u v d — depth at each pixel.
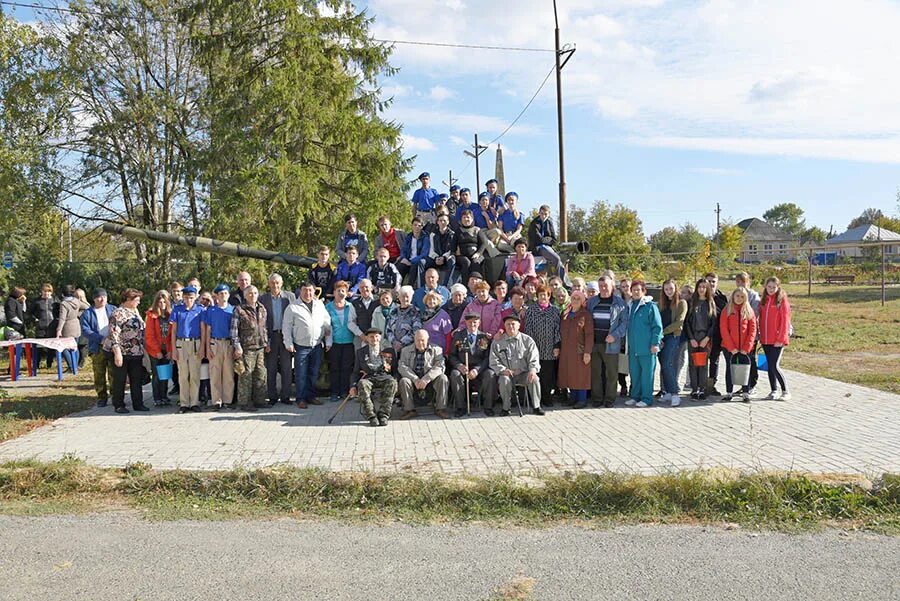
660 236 70.44
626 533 5.22
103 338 10.97
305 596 4.17
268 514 5.73
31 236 24.91
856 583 4.31
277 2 23.56
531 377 9.62
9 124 23.14
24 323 16.81
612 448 7.47
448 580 4.39
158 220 25.45
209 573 4.51
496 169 23.92
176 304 10.52
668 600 4.09
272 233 23.67
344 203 25.47
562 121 24.89
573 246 13.96
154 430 8.83
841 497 5.66
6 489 6.28
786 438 7.79
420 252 12.92
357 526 5.42
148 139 24.41
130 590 4.26
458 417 9.52
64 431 8.82
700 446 7.48
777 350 10.37
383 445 7.82
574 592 4.20
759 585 4.29
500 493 5.84
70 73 22.72
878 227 75.81
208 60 24.28
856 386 11.46
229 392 10.47
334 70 24.95
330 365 11.12
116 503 6.02
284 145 23.62
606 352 10.22
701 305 10.50
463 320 10.05
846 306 28.72
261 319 10.45
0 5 22.72
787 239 107.25
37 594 4.21
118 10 23.69
